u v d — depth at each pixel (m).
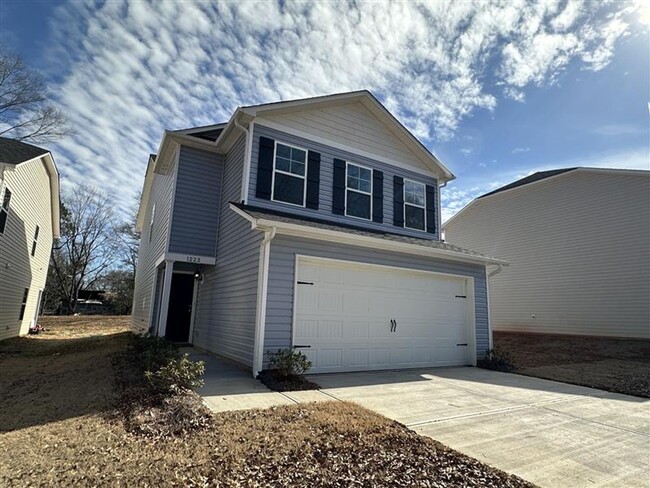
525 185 17.70
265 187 8.67
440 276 9.68
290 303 7.24
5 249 12.08
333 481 3.00
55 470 3.04
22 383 6.32
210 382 6.30
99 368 7.30
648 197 13.76
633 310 13.73
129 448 3.49
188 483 2.88
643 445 4.06
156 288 11.76
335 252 7.93
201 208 10.38
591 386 7.38
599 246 14.94
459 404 5.57
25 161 11.41
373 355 8.24
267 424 4.21
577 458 3.65
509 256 18.23
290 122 9.34
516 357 11.48
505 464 3.46
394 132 11.07
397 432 4.12
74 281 33.44
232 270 8.94
